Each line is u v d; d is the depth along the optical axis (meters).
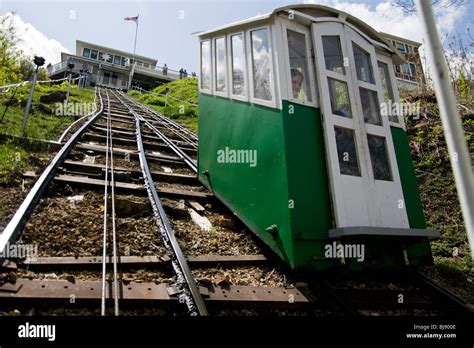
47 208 4.44
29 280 2.93
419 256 4.43
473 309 3.66
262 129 4.46
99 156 7.26
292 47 4.51
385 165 4.71
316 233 3.83
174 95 26.69
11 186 4.88
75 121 10.54
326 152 4.21
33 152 6.53
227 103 5.49
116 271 3.29
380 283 4.32
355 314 3.25
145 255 3.80
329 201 4.06
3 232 3.50
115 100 21.08
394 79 5.41
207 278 3.55
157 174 6.56
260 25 4.77
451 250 5.59
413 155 9.23
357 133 4.48
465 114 9.62
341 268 3.82
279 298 3.43
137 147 8.62
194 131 13.52
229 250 4.41
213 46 6.08
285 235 3.79
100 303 2.87
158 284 3.30
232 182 5.11
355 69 4.77
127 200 4.88
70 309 2.78
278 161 4.06
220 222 5.10
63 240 3.77
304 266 3.62
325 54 4.62
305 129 4.21
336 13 4.86
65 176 5.45
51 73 42.59
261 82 4.64
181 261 3.61
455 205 7.02
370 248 4.07
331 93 4.49
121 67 49.97
